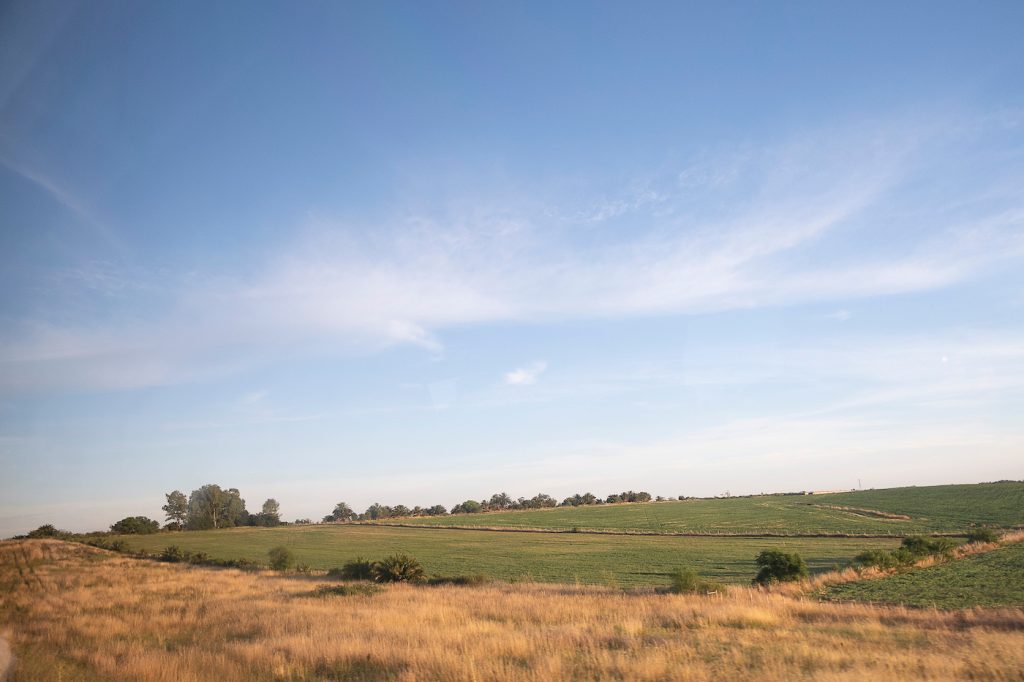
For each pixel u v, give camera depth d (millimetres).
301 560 72750
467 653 14789
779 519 113750
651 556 67250
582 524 129250
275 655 15211
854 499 149625
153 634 20969
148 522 136875
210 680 13234
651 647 15133
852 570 37625
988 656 12703
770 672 11984
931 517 98500
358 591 33281
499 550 82562
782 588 32219
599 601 26859
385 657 14891
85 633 20766
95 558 71000
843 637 16344
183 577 48125
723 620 20203
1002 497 119312
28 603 30641
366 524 152500
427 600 28719
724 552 68250
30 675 13883
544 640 16406
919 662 12695
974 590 28484
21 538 108250
